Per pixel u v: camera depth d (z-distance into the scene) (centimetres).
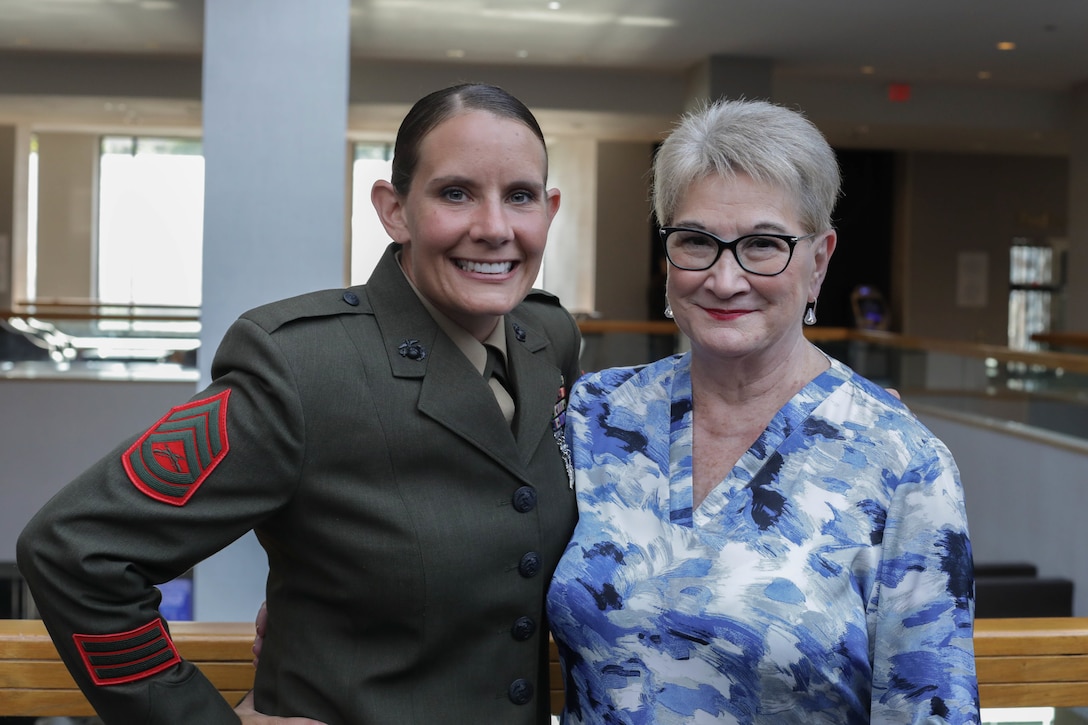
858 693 128
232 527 122
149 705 119
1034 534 740
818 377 141
